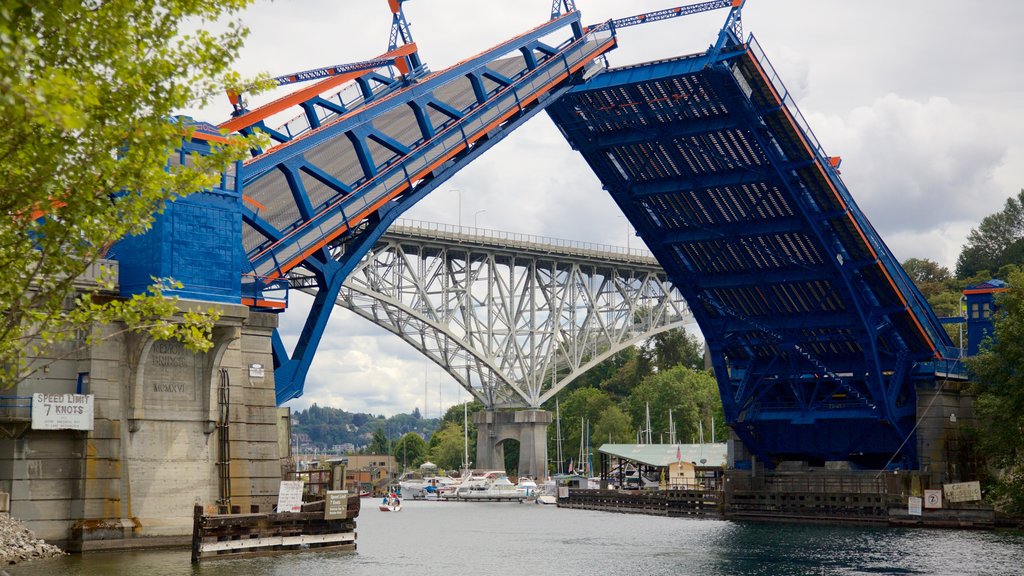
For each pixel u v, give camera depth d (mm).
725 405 75375
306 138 52156
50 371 44531
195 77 24875
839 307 68250
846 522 70812
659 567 47469
